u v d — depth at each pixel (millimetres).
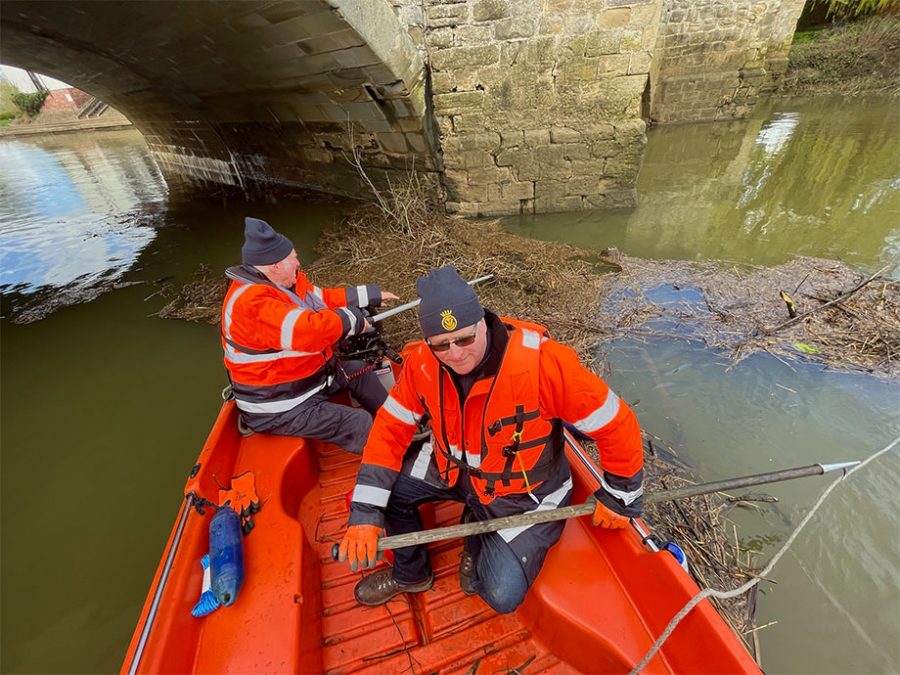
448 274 1203
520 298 4395
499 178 6199
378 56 4758
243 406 2172
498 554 1441
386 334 3990
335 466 2430
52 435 3387
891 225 5211
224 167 12172
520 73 5430
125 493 2834
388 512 1647
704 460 2584
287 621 1475
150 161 16344
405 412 1481
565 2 4988
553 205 6375
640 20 5066
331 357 2471
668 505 2305
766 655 1739
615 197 6297
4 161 18984
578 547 1691
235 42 5637
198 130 11508
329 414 2203
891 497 2297
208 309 4988
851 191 6320
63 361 4273
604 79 5441
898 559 2029
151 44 6727
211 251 6789
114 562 2418
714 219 5949
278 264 2102
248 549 1713
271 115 8133
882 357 3215
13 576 2379
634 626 1468
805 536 2139
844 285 4109
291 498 2092
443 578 1816
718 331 3676
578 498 1856
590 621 1478
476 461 1407
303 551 1734
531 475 1442
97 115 30078
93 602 2234
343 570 1892
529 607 1599
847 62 13164
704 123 12633
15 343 4660
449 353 1201
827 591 1924
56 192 12078
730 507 2289
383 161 7109
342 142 7355
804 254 4801
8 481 3002
